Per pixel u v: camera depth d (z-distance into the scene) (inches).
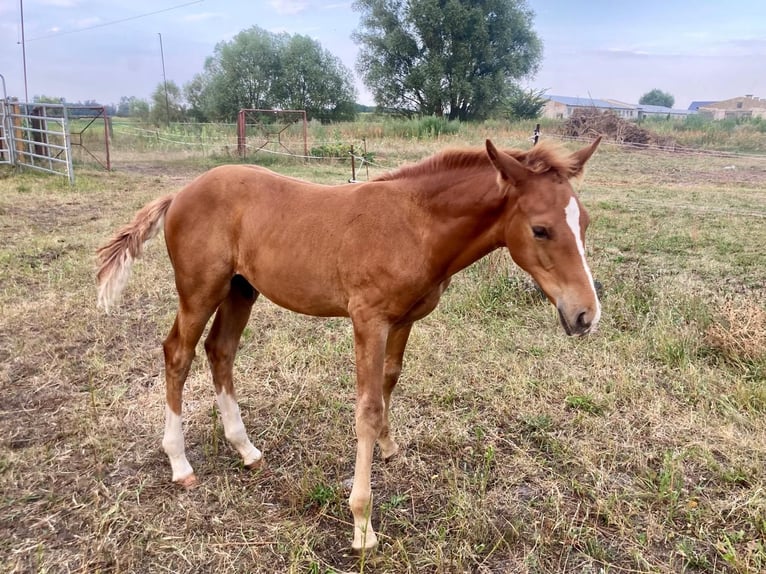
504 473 118.0
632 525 102.4
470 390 149.1
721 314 180.2
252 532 100.3
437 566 92.6
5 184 443.8
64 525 100.1
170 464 117.1
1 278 221.8
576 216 85.2
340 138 828.0
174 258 112.5
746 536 99.9
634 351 168.2
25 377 150.5
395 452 123.1
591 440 128.6
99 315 192.1
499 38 1240.2
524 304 207.0
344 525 103.3
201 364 160.9
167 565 93.0
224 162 671.1
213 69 1464.1
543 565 94.7
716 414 139.1
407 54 1261.1
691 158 701.3
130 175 551.2
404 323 104.3
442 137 860.6
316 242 100.3
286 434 129.8
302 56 1379.2
